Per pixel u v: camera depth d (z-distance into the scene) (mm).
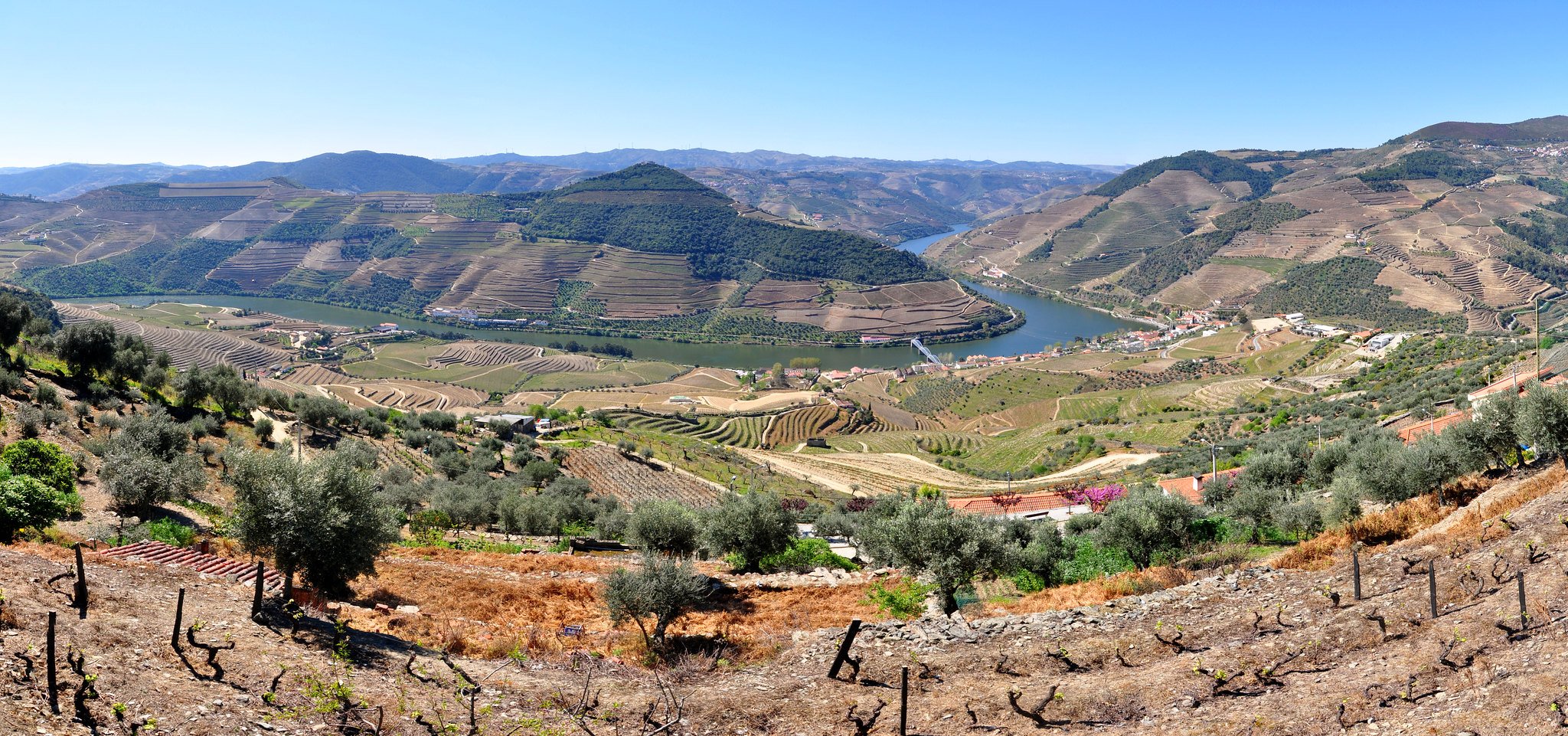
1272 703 14508
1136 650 18281
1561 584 15797
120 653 14875
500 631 24422
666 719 16281
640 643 23703
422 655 19047
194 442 75375
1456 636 15062
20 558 18531
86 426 72500
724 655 22062
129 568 20297
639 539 41656
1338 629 17016
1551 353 91188
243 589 20984
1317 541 25562
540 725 15492
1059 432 172750
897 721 15820
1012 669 18000
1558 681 12703
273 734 13609
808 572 38875
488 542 53562
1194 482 71500
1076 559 36188
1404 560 19844
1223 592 20812
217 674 15211
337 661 17094
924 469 149500
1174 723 14523
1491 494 28141
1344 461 48531
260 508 23484
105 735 12328
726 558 42312
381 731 14375
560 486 96750
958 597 31484
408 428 128750
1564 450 28750
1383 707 13609
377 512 25562
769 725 16156
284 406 115812
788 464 153875
